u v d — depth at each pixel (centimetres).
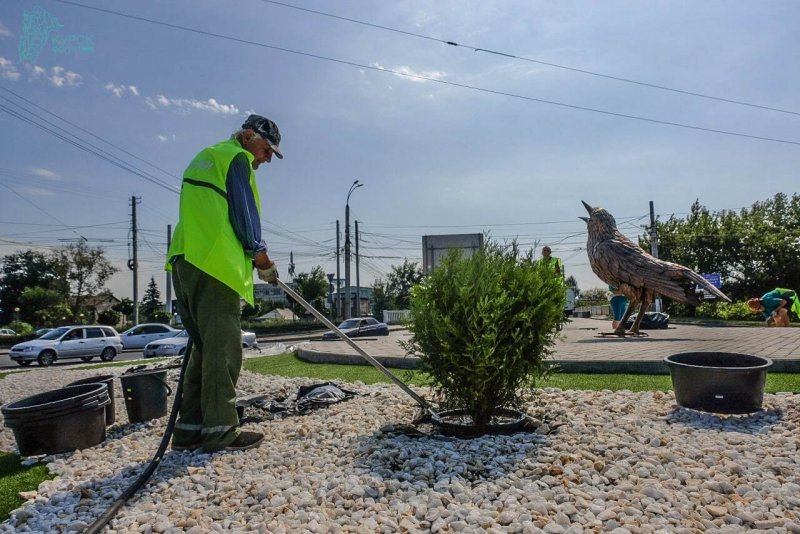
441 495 258
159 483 304
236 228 362
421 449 336
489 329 352
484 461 309
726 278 3844
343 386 597
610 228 1082
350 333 2266
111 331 2197
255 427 444
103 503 285
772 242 3609
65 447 388
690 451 312
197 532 234
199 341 386
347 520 240
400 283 4800
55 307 4809
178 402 374
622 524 226
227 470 323
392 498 263
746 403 384
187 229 351
